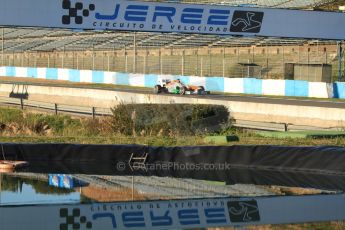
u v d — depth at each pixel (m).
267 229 26.69
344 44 117.88
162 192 35.38
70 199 33.19
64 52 167.88
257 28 70.88
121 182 38.91
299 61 125.69
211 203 32.56
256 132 53.16
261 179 40.41
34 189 36.09
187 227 27.36
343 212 30.25
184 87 109.12
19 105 86.94
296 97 100.94
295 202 32.75
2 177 40.53
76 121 62.91
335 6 136.00
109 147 45.50
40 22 62.00
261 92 110.62
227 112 54.47
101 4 63.28
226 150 43.50
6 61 187.25
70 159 45.94
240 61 135.50
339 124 64.06
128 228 27.20
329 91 100.31
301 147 41.81
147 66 149.50
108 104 91.81
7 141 48.19
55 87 102.12
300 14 73.69
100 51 160.62
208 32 67.88
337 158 40.62
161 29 65.81
